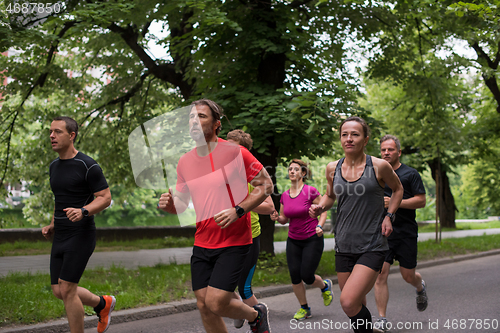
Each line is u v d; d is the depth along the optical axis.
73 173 3.50
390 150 4.75
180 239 14.55
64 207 3.50
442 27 10.77
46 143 13.71
